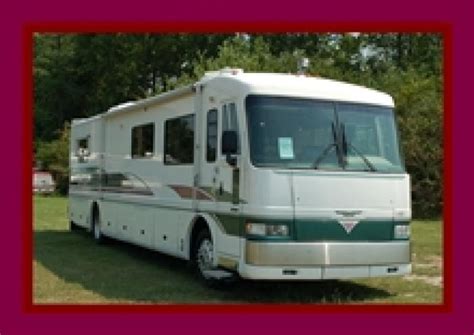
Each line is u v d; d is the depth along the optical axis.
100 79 48.31
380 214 9.26
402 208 9.48
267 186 8.70
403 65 39.91
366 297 9.69
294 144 9.02
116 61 47.72
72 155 18.97
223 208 9.50
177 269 12.13
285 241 8.66
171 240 11.48
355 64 40.09
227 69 10.09
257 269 8.60
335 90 9.54
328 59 36.72
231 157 9.21
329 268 8.84
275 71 29.83
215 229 9.74
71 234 18.44
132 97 47.12
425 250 14.78
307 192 8.83
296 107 9.20
